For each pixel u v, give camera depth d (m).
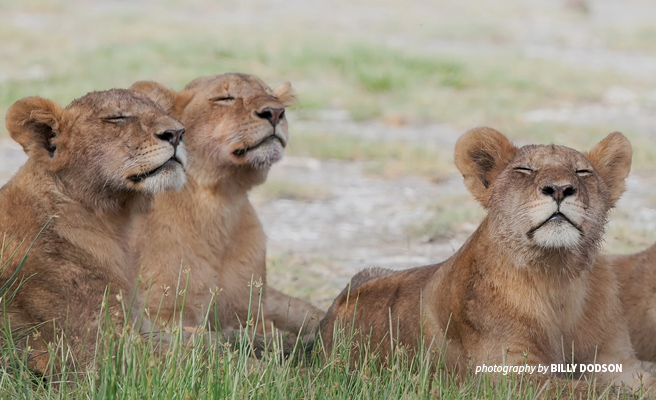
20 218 9.34
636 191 20.25
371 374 9.09
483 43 46.16
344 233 17.70
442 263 10.16
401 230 17.81
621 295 10.54
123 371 7.92
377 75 33.09
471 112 29.78
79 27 43.44
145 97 10.02
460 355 9.25
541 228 8.65
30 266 9.22
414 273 10.31
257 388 8.13
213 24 46.41
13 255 9.19
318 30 46.94
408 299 9.94
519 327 8.97
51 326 9.19
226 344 8.55
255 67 34.03
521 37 48.25
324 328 10.88
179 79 31.62
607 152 9.54
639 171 22.08
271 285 14.42
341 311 10.70
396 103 30.70
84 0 53.66
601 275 9.36
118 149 9.55
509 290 8.98
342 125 28.11
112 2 53.94
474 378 8.95
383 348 9.95
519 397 8.32
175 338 8.83
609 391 8.62
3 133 24.67
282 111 12.04
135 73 32.41
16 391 8.34
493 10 57.44
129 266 10.05
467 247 9.41
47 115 9.49
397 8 57.44
